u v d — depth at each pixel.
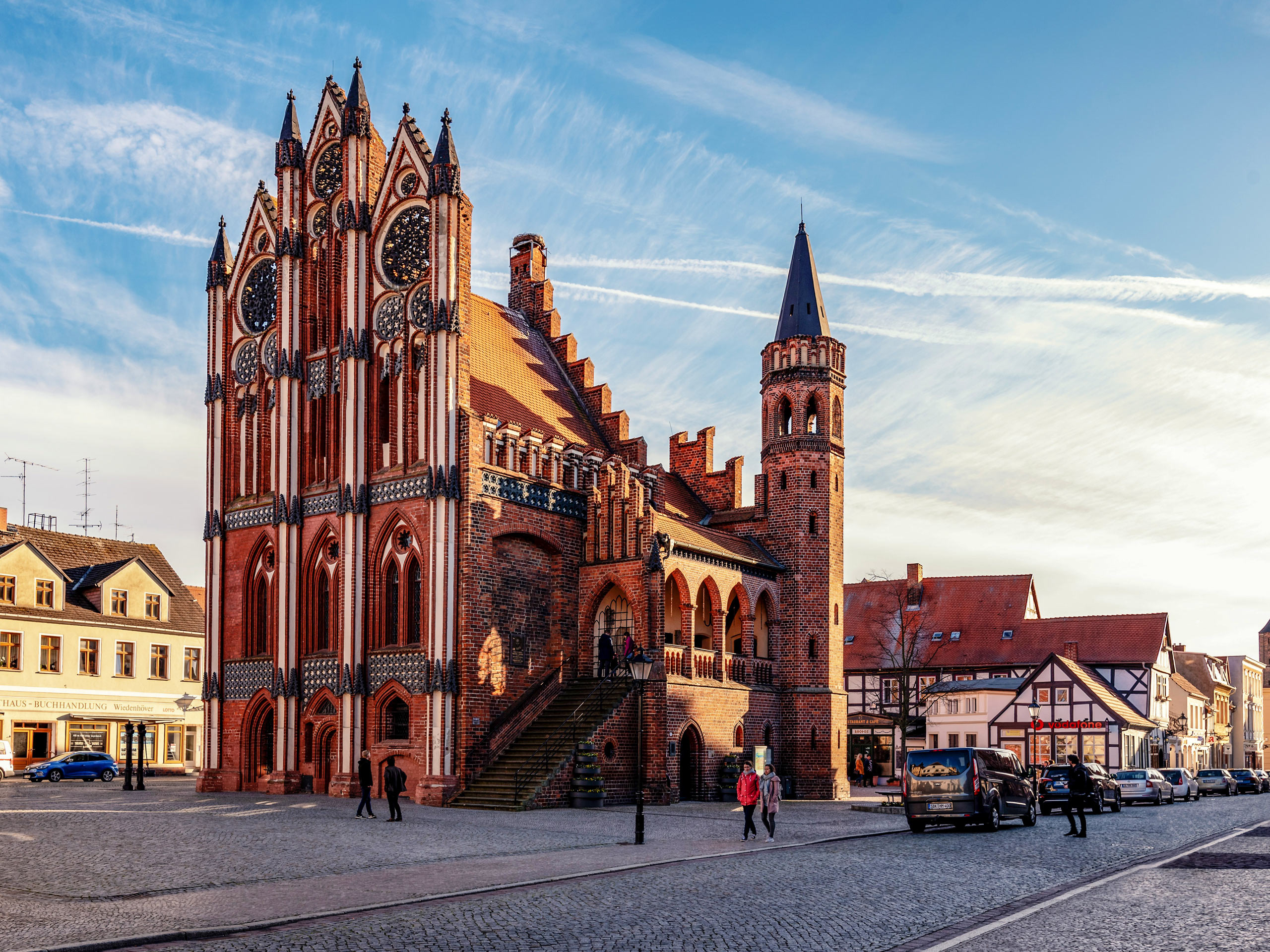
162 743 70.94
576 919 16.66
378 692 43.91
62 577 67.19
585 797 40.16
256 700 47.62
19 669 63.94
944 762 32.84
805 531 53.28
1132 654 81.19
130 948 14.66
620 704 42.62
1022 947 14.45
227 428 50.91
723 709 47.44
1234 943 14.70
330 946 14.69
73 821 30.95
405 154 46.53
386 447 45.84
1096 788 44.44
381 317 46.50
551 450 46.38
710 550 47.38
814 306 55.44
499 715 42.84
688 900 18.42
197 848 25.22
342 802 41.06
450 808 39.59
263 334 50.03
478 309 52.66
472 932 15.61
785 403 54.94
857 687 83.19
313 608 46.84
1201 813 46.34
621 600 47.16
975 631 83.25
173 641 72.38
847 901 18.39
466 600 42.09
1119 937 15.09
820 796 51.12
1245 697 125.69
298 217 49.47
